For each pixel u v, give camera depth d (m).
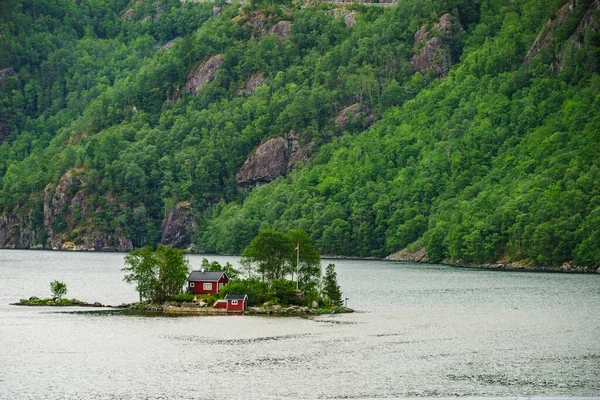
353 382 170.25
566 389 166.75
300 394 161.75
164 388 165.25
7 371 177.25
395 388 166.25
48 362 185.25
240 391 163.38
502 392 164.12
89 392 162.25
